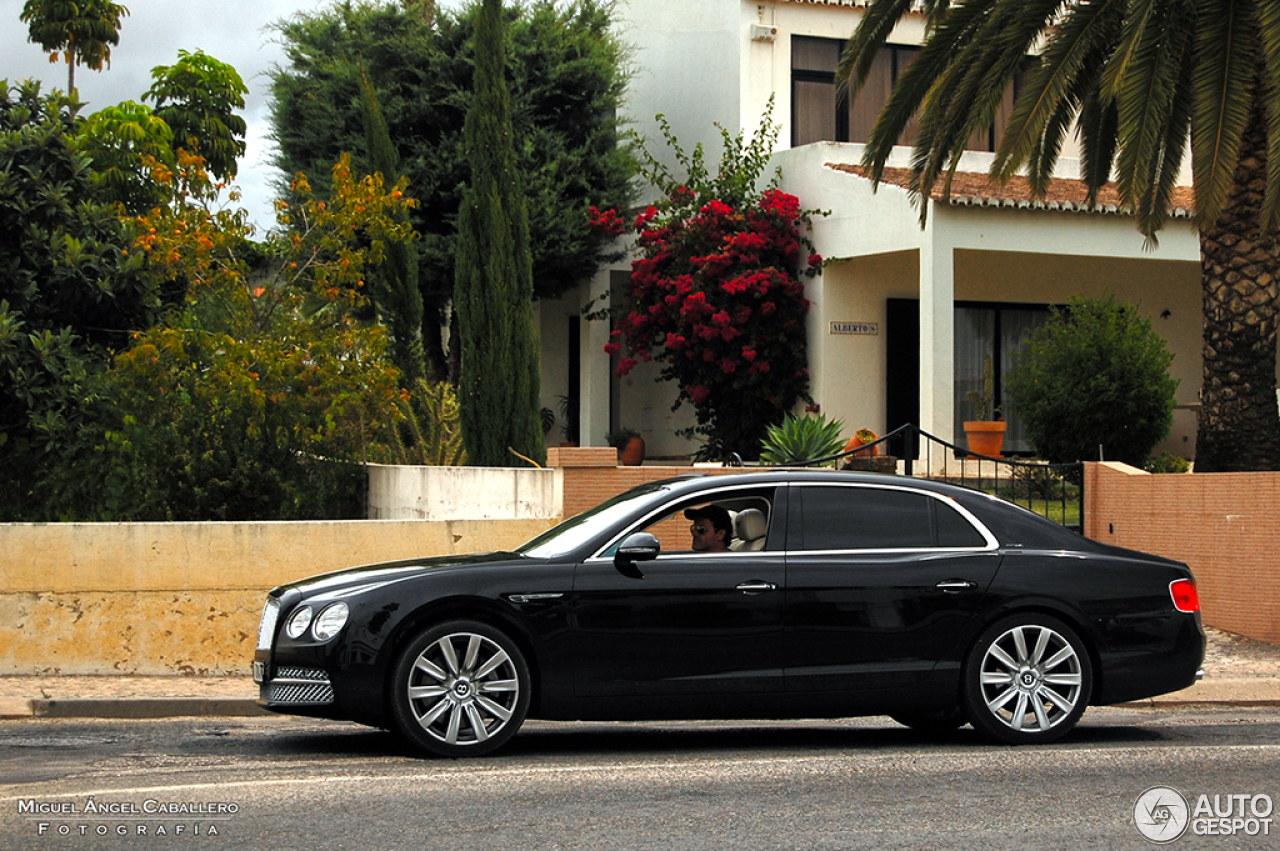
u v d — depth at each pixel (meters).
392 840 12.54
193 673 23.70
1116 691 18.19
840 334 49.72
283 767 16.12
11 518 33.16
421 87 52.16
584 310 55.00
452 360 55.00
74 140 34.53
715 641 17.19
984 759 17.00
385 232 37.59
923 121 34.16
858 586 17.56
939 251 44.12
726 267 49.50
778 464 33.50
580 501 30.47
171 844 12.38
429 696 16.64
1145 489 31.27
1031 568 18.08
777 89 55.00
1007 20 32.06
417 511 33.53
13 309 31.97
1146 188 33.38
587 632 16.94
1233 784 15.59
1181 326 53.97
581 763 16.56
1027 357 42.50
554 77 53.22
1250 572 28.39
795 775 15.81
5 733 18.94
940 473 43.12
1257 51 29.48
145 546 23.67
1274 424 32.12
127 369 32.22
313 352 35.03
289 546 24.28
